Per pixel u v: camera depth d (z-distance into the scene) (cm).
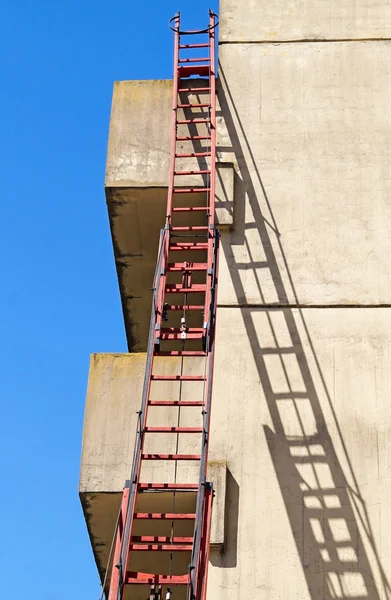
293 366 1712
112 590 1398
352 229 1819
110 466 1639
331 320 1748
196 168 1869
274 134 1905
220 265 1798
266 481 1630
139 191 1850
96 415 1678
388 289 1767
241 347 1731
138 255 1952
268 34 2002
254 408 1681
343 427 1664
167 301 1977
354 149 1886
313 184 1859
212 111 1886
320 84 1948
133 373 1711
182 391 1686
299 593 1549
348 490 1617
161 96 1950
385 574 1555
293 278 1784
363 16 2008
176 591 1755
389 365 1708
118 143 1900
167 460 1614
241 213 1842
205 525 1459
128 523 1455
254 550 1582
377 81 1947
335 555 1573
